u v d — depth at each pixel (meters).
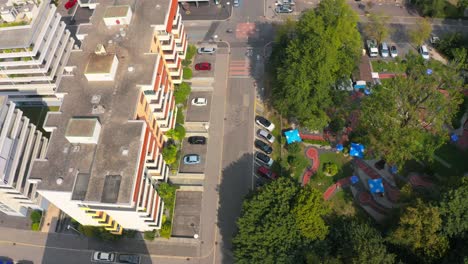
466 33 123.69
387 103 92.00
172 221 97.50
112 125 79.31
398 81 95.56
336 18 104.62
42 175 76.12
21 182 89.31
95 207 75.00
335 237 84.12
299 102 97.38
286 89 98.44
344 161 102.00
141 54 88.44
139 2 98.06
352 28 106.00
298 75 95.50
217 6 135.38
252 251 79.88
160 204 92.38
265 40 126.06
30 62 101.44
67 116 82.12
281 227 79.44
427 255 78.81
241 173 102.44
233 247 88.62
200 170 103.56
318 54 94.44
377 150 91.12
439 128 92.38
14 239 98.69
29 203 95.44
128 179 73.19
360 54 110.56
